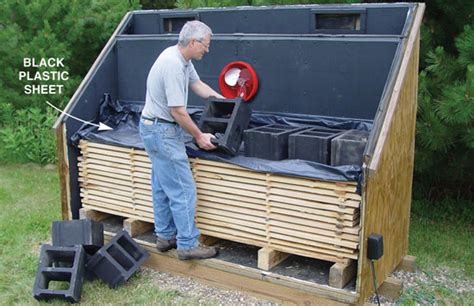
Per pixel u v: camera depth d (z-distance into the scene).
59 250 4.19
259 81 4.57
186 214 4.12
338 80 4.22
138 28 5.54
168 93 3.87
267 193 3.91
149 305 3.95
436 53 4.82
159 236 4.36
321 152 3.80
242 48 4.62
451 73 4.84
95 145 4.78
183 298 4.04
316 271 3.96
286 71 4.44
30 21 8.58
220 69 4.78
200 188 4.24
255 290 4.01
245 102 4.19
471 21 5.12
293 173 3.73
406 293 4.08
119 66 5.30
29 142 8.13
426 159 5.16
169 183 4.10
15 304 4.04
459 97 4.29
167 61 3.88
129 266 4.30
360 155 3.62
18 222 5.61
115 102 5.30
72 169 4.92
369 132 3.90
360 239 3.54
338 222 3.64
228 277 4.11
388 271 4.12
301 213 3.79
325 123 4.27
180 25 5.33
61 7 8.65
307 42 4.31
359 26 4.42
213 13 5.08
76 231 4.32
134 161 4.56
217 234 4.23
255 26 4.89
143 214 4.62
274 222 3.92
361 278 3.58
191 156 4.23
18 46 8.44
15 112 8.62
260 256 3.96
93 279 4.34
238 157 4.05
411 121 4.17
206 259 4.21
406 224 4.43
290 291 3.85
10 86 8.68
